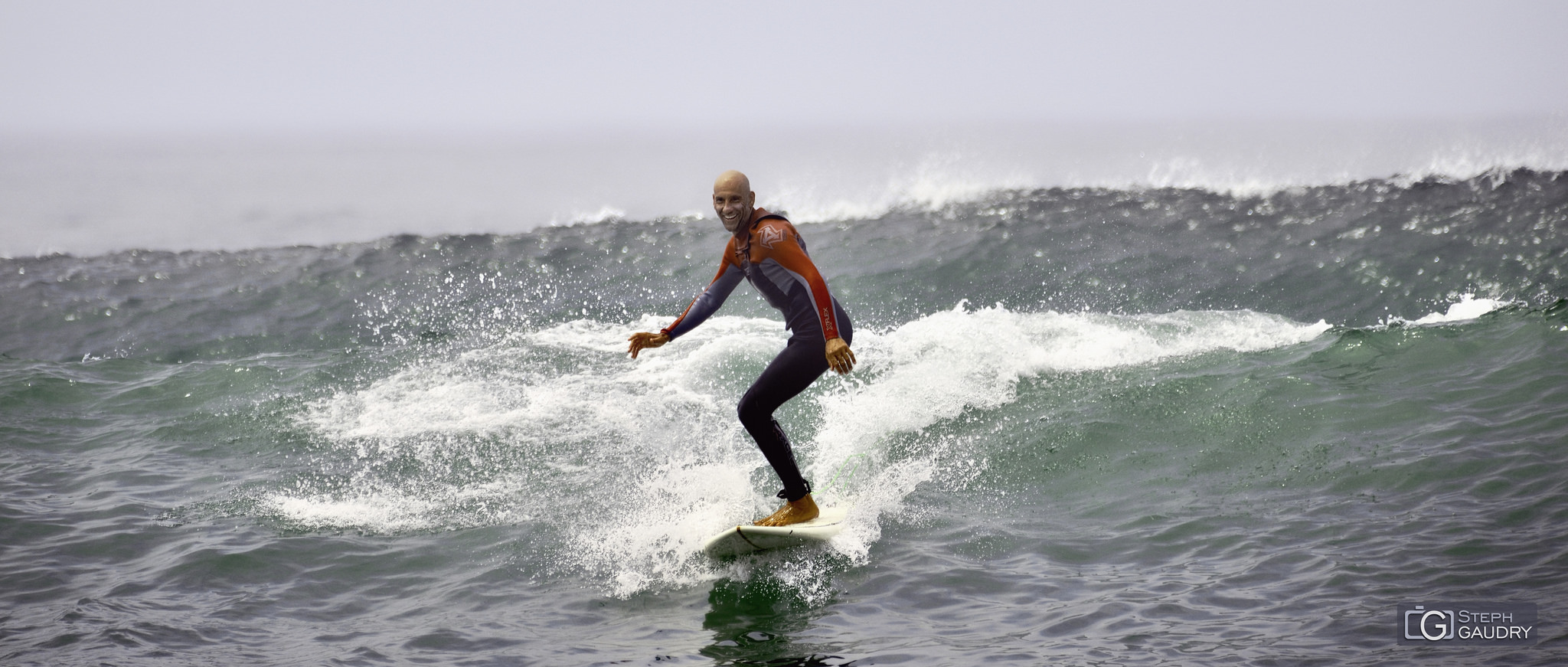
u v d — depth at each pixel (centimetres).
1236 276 4419
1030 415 2528
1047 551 1855
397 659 1513
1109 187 6119
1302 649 1404
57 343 4347
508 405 2756
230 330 4459
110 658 1499
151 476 2380
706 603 1714
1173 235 4984
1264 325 3192
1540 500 1805
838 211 5888
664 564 1875
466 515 2130
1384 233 4728
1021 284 4494
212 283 5138
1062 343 2998
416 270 5188
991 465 2300
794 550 1886
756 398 1898
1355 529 1795
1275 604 1555
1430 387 2400
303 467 2420
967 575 1770
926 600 1683
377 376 3048
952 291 4484
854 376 2806
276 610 1705
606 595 1758
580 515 2106
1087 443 2344
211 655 1521
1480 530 1725
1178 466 2200
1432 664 1331
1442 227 4719
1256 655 1398
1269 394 2452
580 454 2428
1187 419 2397
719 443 2481
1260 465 2150
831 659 1482
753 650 1527
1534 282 4066
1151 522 1944
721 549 1869
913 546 1909
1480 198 5128
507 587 1797
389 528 2070
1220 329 3156
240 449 2564
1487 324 2736
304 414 2767
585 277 4941
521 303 4603
